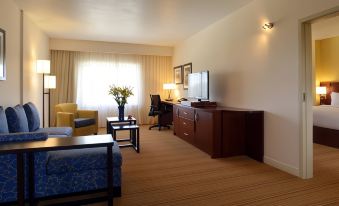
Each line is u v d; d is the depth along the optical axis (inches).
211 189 98.1
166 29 206.8
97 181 90.1
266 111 131.3
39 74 199.2
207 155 149.2
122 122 175.9
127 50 267.9
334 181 106.0
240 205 84.4
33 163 81.8
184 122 189.3
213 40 189.3
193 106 171.0
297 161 111.7
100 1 141.8
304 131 108.9
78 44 250.1
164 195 92.6
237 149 147.1
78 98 254.8
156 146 172.9
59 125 179.3
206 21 182.1
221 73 177.8
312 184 102.9
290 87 114.6
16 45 148.1
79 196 90.7
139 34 225.3
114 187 91.0
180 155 149.6
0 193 79.4
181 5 148.1
